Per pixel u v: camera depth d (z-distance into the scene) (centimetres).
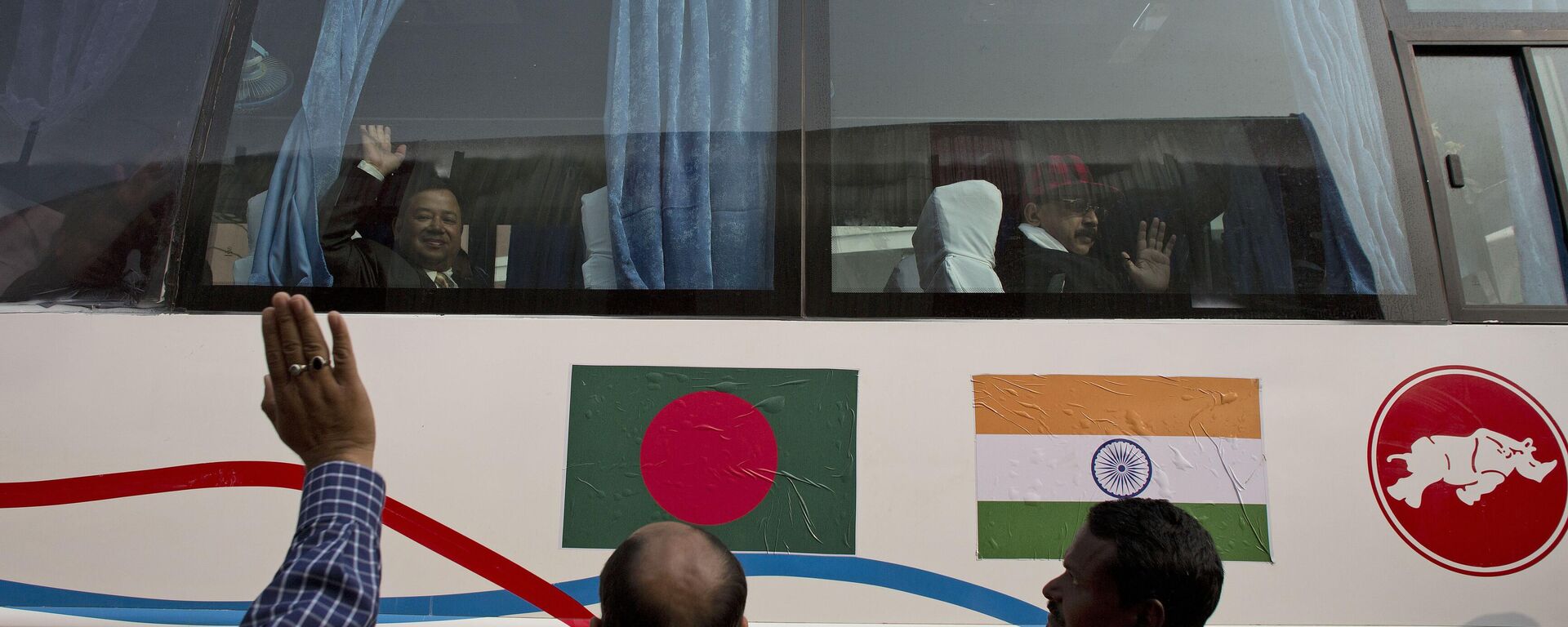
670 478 227
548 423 228
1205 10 263
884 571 224
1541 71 260
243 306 236
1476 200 253
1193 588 144
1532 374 237
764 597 223
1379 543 229
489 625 221
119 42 252
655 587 134
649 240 242
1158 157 252
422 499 225
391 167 247
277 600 106
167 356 231
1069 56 258
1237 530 229
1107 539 150
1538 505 231
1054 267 243
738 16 257
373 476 118
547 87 253
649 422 229
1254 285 244
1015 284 241
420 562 223
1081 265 243
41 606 221
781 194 245
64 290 236
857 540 225
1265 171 252
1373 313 242
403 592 222
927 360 233
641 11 257
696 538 142
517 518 225
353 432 119
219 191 243
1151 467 230
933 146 250
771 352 233
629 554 139
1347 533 229
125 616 221
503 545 224
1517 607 227
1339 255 246
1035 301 239
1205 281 244
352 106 251
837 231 243
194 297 236
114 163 244
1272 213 249
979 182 248
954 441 230
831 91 253
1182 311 240
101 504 224
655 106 252
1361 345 238
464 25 257
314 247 241
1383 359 237
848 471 228
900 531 226
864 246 242
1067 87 256
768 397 230
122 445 226
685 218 243
